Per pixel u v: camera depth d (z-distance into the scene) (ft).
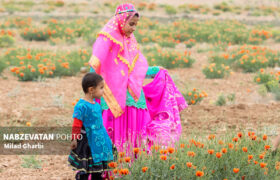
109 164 25.64
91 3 304.50
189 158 26.27
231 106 55.42
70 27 143.54
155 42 122.83
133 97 30.81
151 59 87.25
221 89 69.92
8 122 47.52
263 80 72.49
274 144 29.01
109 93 29.84
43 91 65.41
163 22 189.26
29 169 34.30
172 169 25.09
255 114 51.19
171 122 32.04
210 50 106.32
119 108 29.78
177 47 118.11
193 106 55.31
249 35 129.59
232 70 86.22
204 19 211.20
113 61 30.22
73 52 92.22
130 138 29.99
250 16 249.14
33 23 171.94
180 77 79.25
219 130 43.98
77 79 76.18
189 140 29.37
